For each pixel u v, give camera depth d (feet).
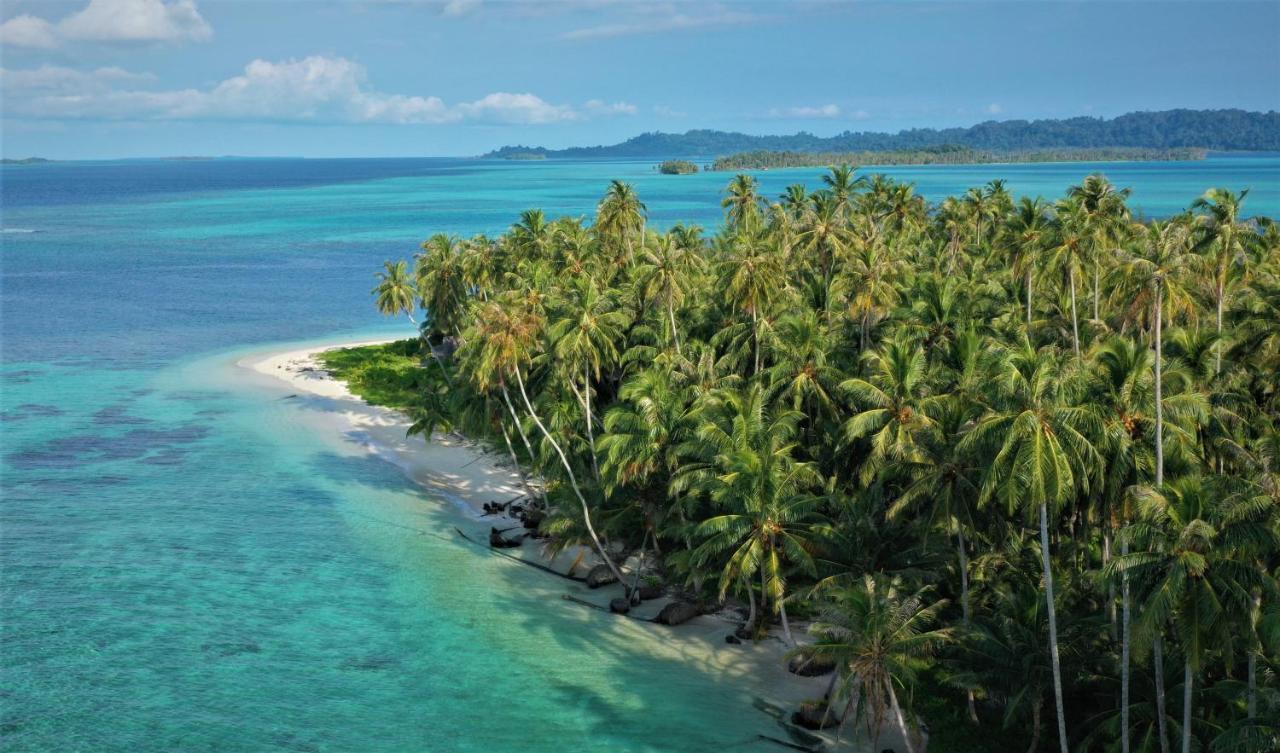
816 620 144.97
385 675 160.25
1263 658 117.39
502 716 147.64
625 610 182.80
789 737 140.87
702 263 284.41
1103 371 138.41
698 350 221.46
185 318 514.27
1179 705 116.78
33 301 566.77
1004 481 119.75
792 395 191.42
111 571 201.98
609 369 231.71
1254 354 183.11
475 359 220.43
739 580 168.86
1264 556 117.08
